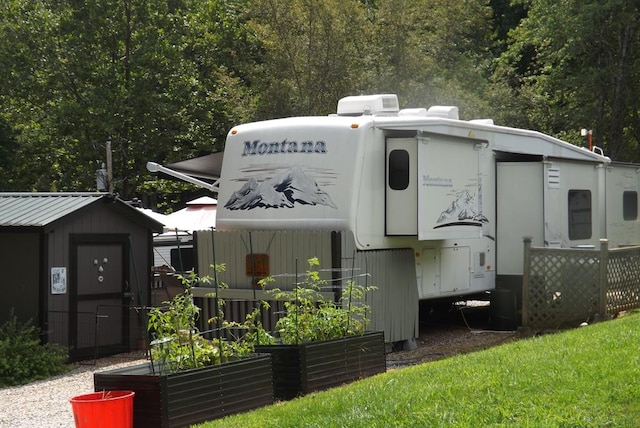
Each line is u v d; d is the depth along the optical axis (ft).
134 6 87.25
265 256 41.68
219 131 96.48
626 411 21.84
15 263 42.14
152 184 92.12
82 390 35.09
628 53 102.47
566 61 107.55
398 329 42.39
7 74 89.20
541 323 46.34
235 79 96.07
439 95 93.71
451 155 43.96
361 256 40.60
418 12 100.01
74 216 42.52
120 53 88.63
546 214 49.83
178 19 92.32
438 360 36.65
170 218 62.34
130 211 45.24
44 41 87.92
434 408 23.21
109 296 44.45
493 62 117.60
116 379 25.40
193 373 25.67
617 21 100.89
